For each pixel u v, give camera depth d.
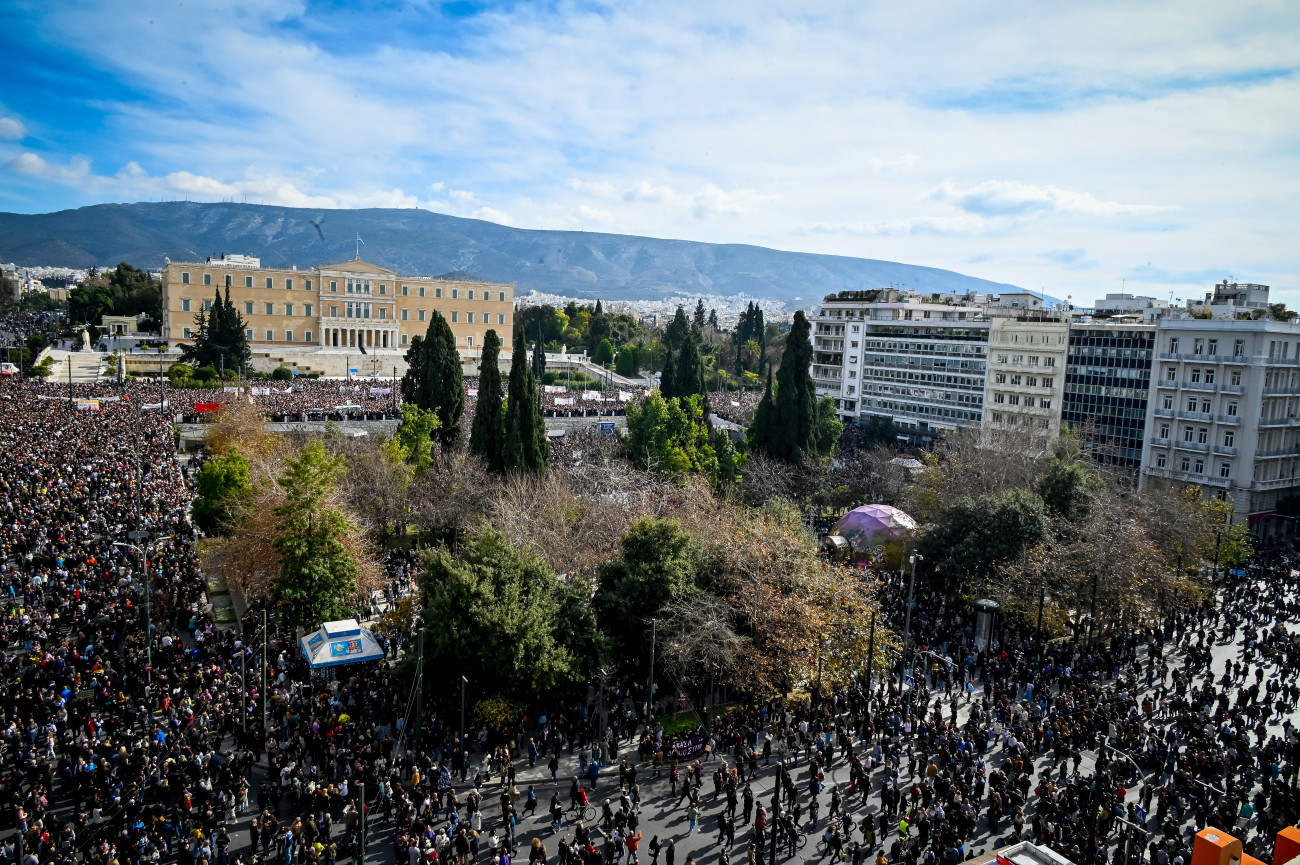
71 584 48.78
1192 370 91.44
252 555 50.28
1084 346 104.50
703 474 80.31
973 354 122.12
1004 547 59.34
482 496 66.75
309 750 36.59
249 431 84.06
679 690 43.75
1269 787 34.56
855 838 33.12
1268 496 88.81
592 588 49.16
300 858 29.11
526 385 72.75
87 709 36.22
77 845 29.41
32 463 72.31
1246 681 49.03
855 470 89.81
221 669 41.06
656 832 33.25
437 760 36.44
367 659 40.16
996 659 49.81
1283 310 97.94
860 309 150.50
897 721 40.44
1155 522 66.25
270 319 192.12
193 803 31.98
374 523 66.12
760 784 37.12
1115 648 53.03
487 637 38.53
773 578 44.78
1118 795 33.91
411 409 79.06
